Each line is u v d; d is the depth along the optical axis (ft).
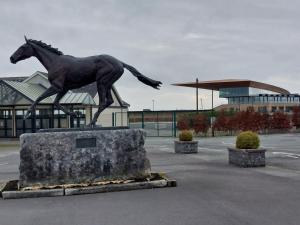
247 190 33.17
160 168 47.55
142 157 36.60
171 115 142.20
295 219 24.11
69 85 36.68
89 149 35.09
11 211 28.12
